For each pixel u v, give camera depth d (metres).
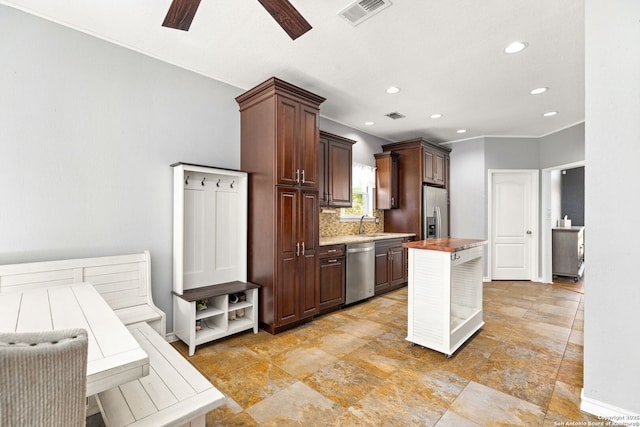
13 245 2.09
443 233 5.48
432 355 2.53
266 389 2.03
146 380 1.40
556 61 2.80
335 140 4.23
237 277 3.22
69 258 2.31
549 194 5.32
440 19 2.20
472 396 1.95
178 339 2.81
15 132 2.09
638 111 1.63
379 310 3.75
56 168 2.25
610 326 1.71
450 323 2.47
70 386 0.70
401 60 2.79
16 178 2.10
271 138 2.94
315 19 2.19
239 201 3.23
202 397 1.29
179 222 2.73
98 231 2.44
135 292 2.55
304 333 3.00
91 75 2.40
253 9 2.09
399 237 4.75
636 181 1.64
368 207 5.23
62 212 2.28
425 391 2.01
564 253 5.45
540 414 1.77
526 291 4.68
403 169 5.27
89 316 1.36
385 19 2.19
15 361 0.63
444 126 4.86
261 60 2.79
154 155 2.73
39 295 1.70
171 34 2.40
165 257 2.80
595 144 1.76
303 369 2.29
